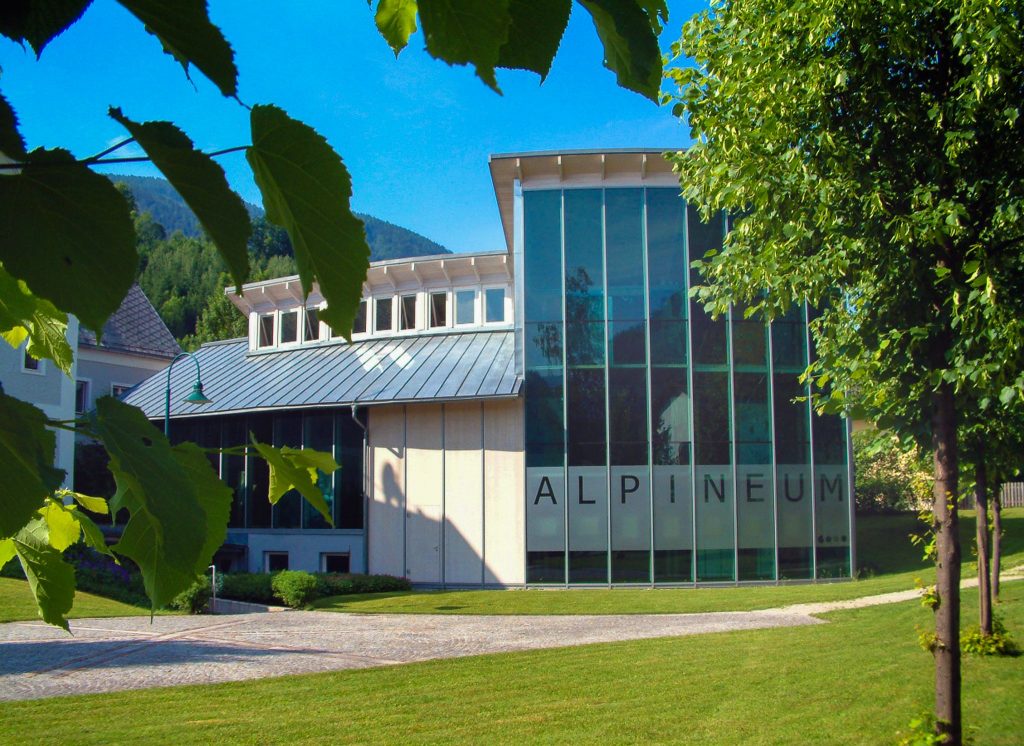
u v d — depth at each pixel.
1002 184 6.08
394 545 25.02
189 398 19.98
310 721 9.12
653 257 23.45
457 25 0.77
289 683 11.02
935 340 6.43
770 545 22.81
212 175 0.69
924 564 26.03
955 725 6.62
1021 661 10.55
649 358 23.27
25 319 1.00
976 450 8.64
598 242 23.62
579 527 23.20
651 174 23.53
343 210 0.76
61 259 0.69
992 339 5.56
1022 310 5.81
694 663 11.85
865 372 6.52
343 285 0.79
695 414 23.05
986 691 9.38
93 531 1.20
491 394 23.27
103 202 0.68
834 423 23.20
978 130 6.09
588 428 23.38
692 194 7.79
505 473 24.06
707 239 23.39
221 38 0.64
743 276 7.31
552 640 14.38
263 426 27.30
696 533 22.81
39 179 0.67
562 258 23.69
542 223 23.80
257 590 21.05
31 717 9.23
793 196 6.67
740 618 16.41
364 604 20.56
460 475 24.50
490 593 22.52
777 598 19.25
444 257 27.91
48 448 0.70
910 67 6.34
